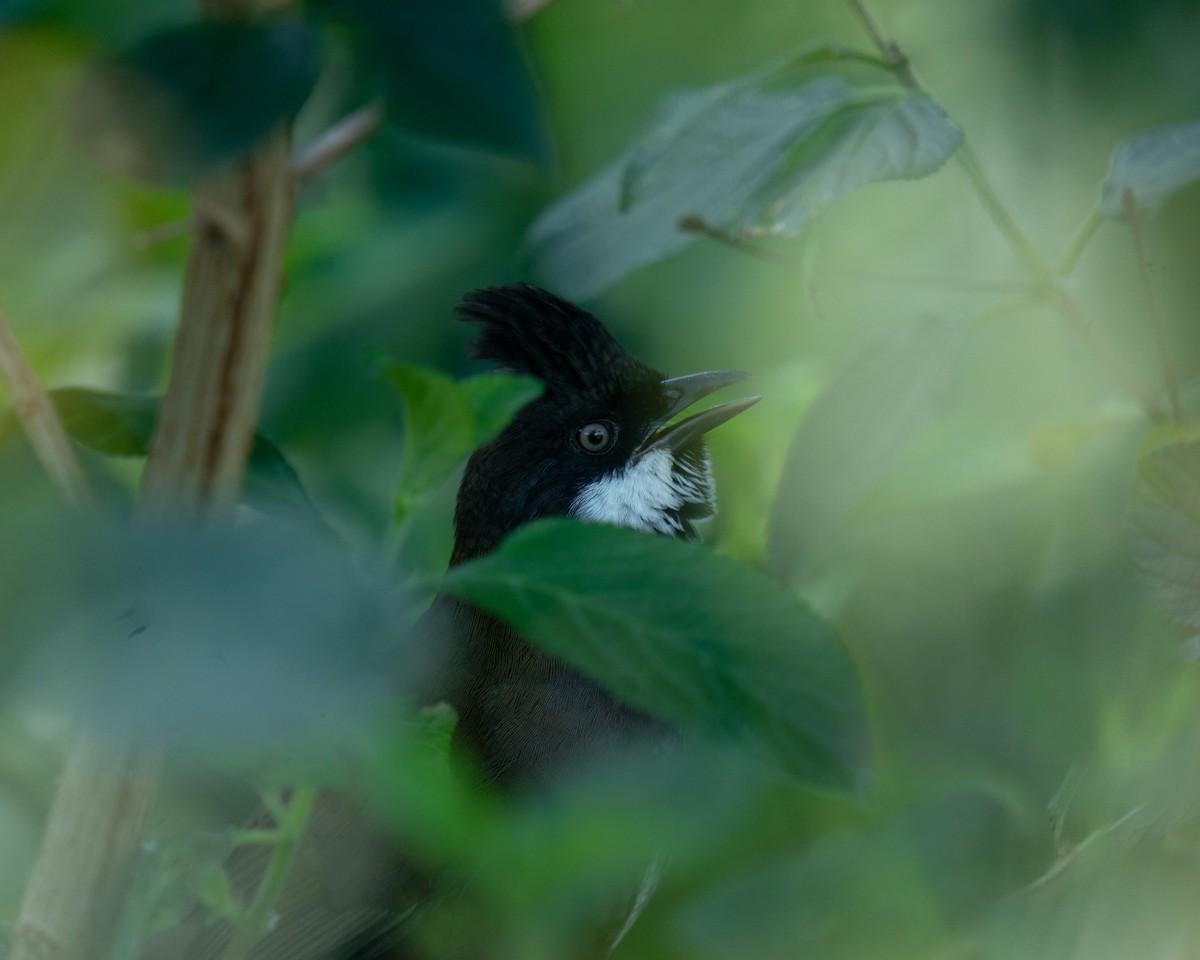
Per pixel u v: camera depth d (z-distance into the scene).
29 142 2.37
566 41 3.34
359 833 3.20
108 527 1.56
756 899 3.16
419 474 2.86
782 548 3.20
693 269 3.34
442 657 3.25
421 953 3.20
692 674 2.33
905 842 3.18
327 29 2.30
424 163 3.34
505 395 2.92
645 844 2.55
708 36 3.35
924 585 3.30
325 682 1.62
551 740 3.24
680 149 3.19
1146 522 3.17
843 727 2.31
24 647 1.48
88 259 3.27
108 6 2.31
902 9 3.33
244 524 1.66
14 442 3.09
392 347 3.35
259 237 2.88
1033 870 3.20
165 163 2.19
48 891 2.90
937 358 3.19
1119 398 3.26
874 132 3.17
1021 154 3.32
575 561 2.38
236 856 3.22
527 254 3.20
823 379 3.31
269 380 3.34
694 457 3.30
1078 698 3.25
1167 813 3.17
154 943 3.21
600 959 3.18
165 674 1.53
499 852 2.51
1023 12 3.32
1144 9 3.31
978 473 3.26
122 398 3.17
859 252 3.33
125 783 2.89
